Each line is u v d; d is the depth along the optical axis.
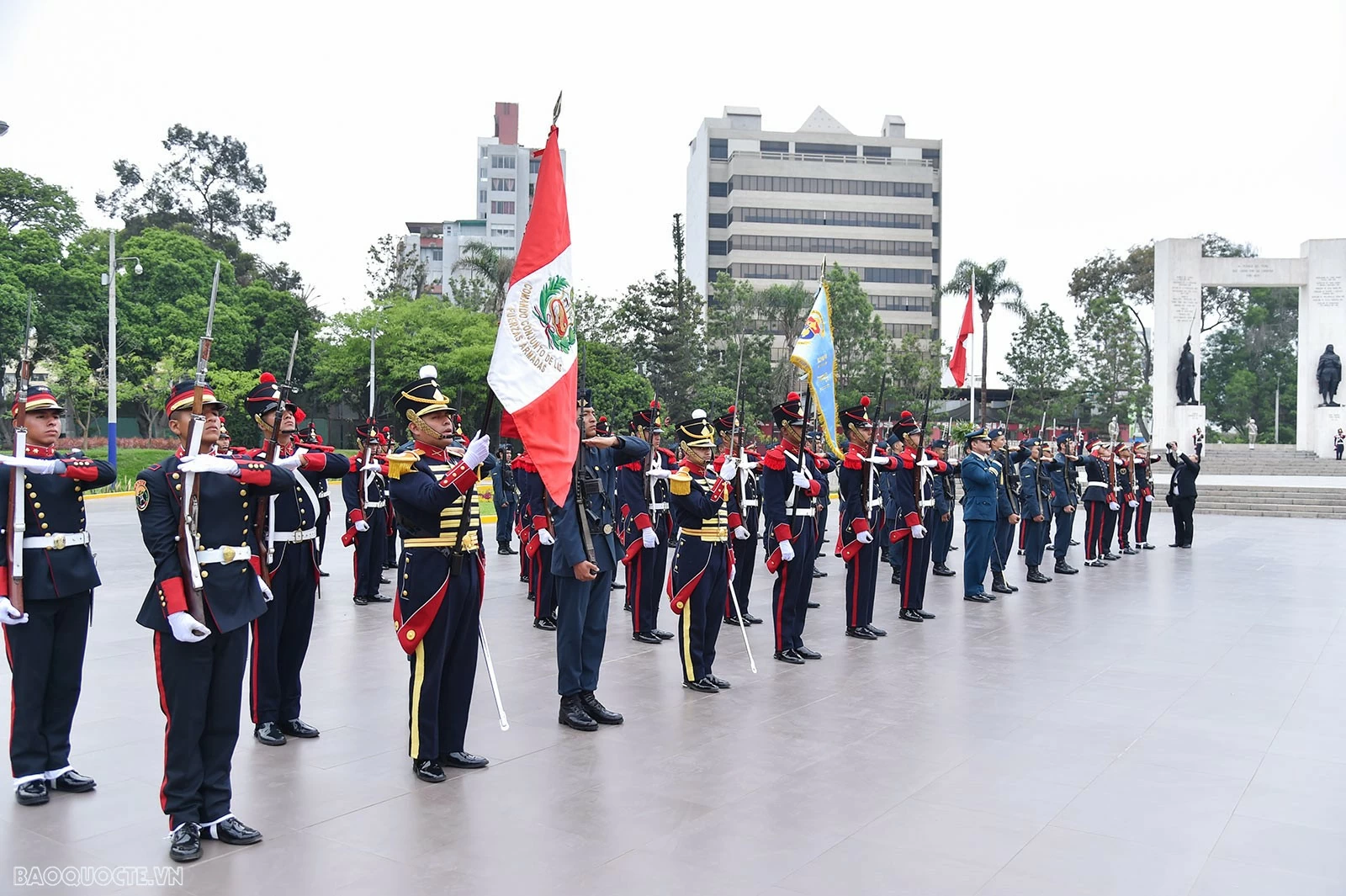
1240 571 15.45
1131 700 7.52
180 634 4.48
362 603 11.42
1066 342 54.34
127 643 9.05
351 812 5.10
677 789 5.48
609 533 6.96
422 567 5.66
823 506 9.80
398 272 56.88
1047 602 12.35
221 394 39.72
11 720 5.24
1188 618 11.19
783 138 81.44
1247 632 10.33
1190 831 4.97
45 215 42.62
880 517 10.20
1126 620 11.02
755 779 5.66
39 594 5.18
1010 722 6.90
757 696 7.57
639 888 4.26
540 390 6.27
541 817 5.05
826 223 79.75
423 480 5.70
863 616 10.01
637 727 6.71
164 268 43.06
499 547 16.64
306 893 4.19
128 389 38.94
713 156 81.94
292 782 5.53
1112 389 52.59
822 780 5.66
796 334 50.31
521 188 99.62
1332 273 41.62
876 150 82.94
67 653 5.37
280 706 6.39
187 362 39.75
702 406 43.41
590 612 6.86
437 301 44.78
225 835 4.71
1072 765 5.98
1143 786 5.62
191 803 4.61
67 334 37.19
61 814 5.02
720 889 4.26
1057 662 8.84
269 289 47.84
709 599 7.80
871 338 51.97
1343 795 5.51
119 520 22.34
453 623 5.75
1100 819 5.11
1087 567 15.98
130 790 5.36
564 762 5.93
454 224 99.00
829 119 84.69
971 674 8.35
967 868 4.50
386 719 6.81
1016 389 55.06
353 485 10.80
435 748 5.65
